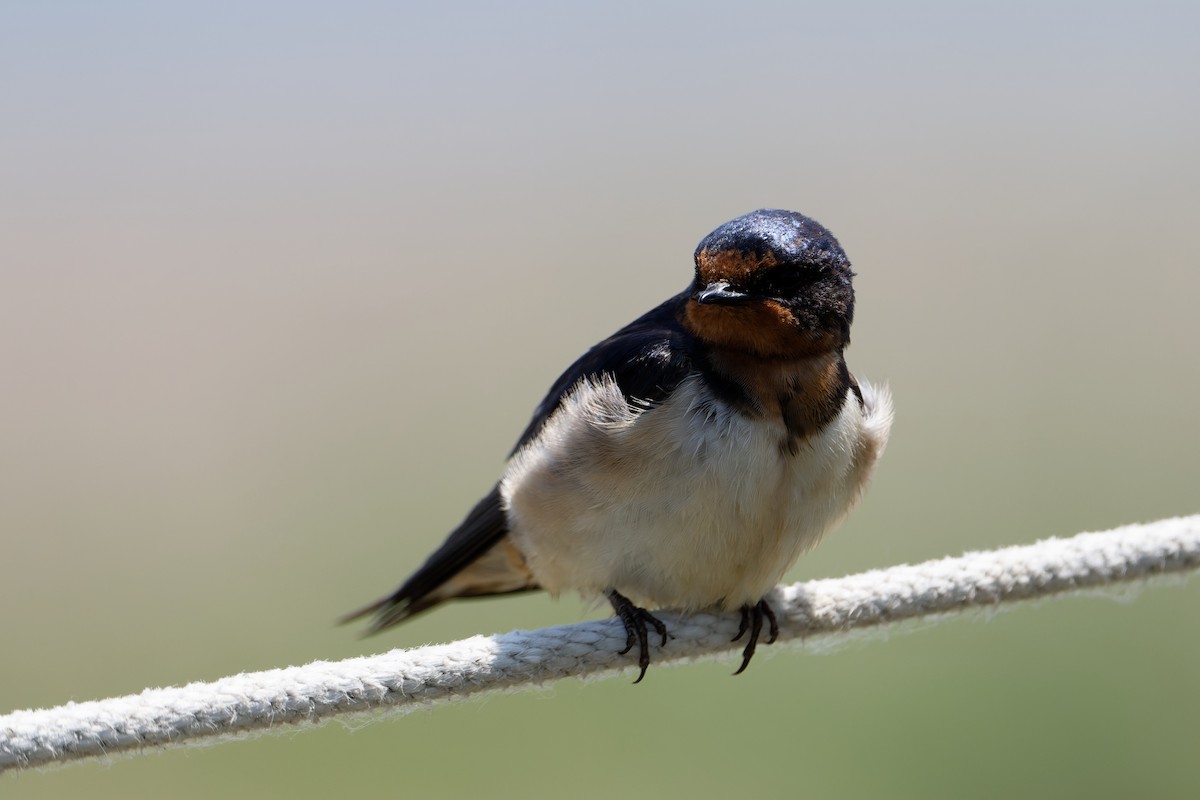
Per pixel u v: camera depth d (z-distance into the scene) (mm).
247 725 2857
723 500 2896
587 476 2902
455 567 2947
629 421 2898
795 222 2908
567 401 2912
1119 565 2896
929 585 2900
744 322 2898
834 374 2906
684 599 2908
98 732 2850
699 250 2910
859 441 2908
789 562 2906
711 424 2898
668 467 2896
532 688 2887
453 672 2873
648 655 2900
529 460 2916
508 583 2957
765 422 2898
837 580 2906
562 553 2910
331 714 2861
